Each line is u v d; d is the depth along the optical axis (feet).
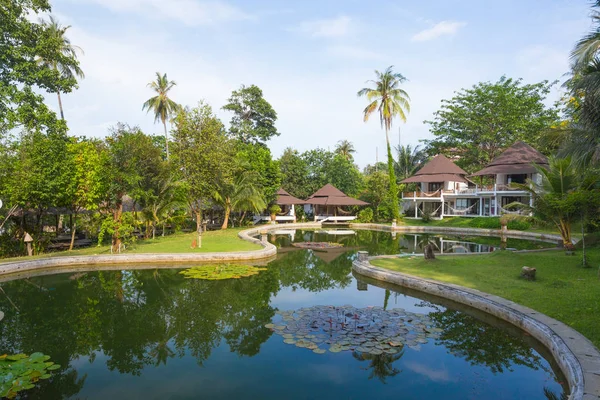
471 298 32.22
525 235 94.02
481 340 25.99
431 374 21.17
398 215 127.75
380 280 43.47
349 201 142.92
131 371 21.63
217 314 32.04
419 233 110.52
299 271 51.52
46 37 77.56
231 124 164.35
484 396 18.78
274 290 40.50
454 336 26.66
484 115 136.36
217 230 104.42
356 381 20.27
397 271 44.04
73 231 67.31
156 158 76.64
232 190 105.29
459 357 23.27
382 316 30.35
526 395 18.95
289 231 116.78
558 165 54.44
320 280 45.93
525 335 26.17
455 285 36.14
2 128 58.85
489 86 136.15
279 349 24.27
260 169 127.65
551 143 58.18
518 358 23.31
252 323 29.48
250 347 24.68
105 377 20.89
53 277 46.57
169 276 47.06
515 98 131.23
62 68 101.35
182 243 71.15
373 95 126.93
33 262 48.91
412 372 21.33
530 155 118.93
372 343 24.85
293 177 161.17
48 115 72.43
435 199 132.77
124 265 53.72
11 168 54.39
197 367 22.06
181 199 85.20
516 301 30.53
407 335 26.37
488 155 140.97
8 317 31.32
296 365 22.13
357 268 48.75
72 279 45.55
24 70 71.72
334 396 18.71
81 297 37.45
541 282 36.37
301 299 36.88
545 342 23.71
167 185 78.74
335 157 172.86
